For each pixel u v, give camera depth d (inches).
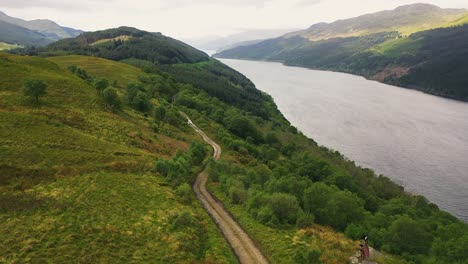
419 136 6934.1
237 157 4055.1
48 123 2962.6
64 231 1574.8
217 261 1590.8
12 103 3270.2
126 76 6993.1
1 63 4343.0
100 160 2554.1
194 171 3189.0
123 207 1941.4
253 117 7204.7
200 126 5315.0
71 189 2020.2
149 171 2691.9
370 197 3644.2
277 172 3472.0
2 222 1596.9
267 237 1911.9
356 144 6427.2
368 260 1702.8
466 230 2541.8
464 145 6432.1
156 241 1662.2
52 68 5118.1
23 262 1326.3
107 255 1459.2
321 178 4069.9
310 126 7554.1
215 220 2190.0
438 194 4539.9
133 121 4025.6
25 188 1951.3
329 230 2103.8
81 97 3991.1
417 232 2054.6
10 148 2314.2
